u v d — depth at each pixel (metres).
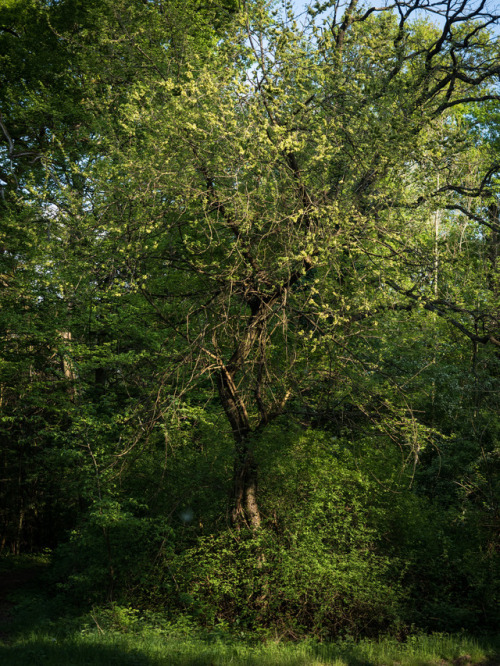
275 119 10.20
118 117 14.54
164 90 10.44
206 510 13.16
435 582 13.64
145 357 13.85
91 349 14.95
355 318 11.10
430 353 14.41
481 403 15.20
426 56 12.99
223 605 12.21
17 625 11.95
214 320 11.58
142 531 12.50
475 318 10.95
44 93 18.64
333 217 9.57
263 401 12.61
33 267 15.05
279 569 11.68
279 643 10.82
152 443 13.24
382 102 10.52
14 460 21.52
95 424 12.86
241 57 10.93
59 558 16.58
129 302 14.45
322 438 13.29
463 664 9.65
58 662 8.54
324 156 9.48
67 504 20.28
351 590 11.69
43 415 18.20
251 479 12.60
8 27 20.84
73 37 18.20
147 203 10.59
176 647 9.87
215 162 9.80
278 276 10.97
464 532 14.77
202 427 13.31
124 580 12.88
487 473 15.19
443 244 11.76
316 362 12.20
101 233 11.50
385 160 10.11
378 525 13.55
